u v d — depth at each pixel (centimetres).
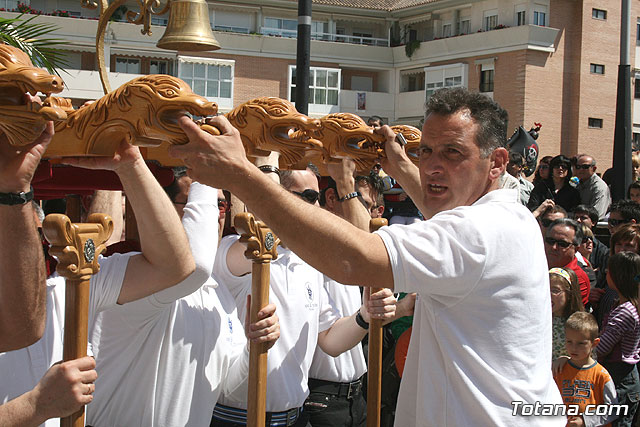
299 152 206
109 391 237
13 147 150
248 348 263
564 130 3003
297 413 296
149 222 209
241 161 164
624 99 853
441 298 190
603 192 825
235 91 3095
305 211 170
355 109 3359
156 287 219
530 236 195
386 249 178
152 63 2994
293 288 294
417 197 237
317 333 307
